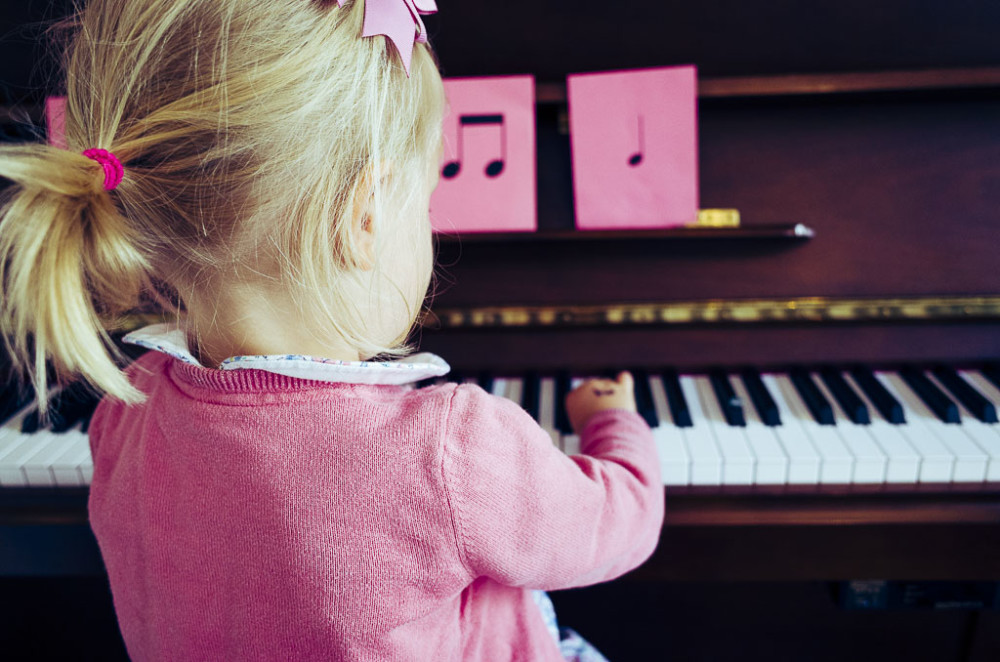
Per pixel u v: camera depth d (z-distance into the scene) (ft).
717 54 3.34
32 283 1.55
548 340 3.70
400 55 1.65
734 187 3.43
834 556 2.95
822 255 3.43
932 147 3.32
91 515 2.01
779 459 2.94
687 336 3.66
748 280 3.49
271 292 1.73
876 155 3.35
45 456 3.11
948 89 3.08
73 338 1.58
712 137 3.41
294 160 1.58
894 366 3.58
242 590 1.66
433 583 1.66
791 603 4.68
